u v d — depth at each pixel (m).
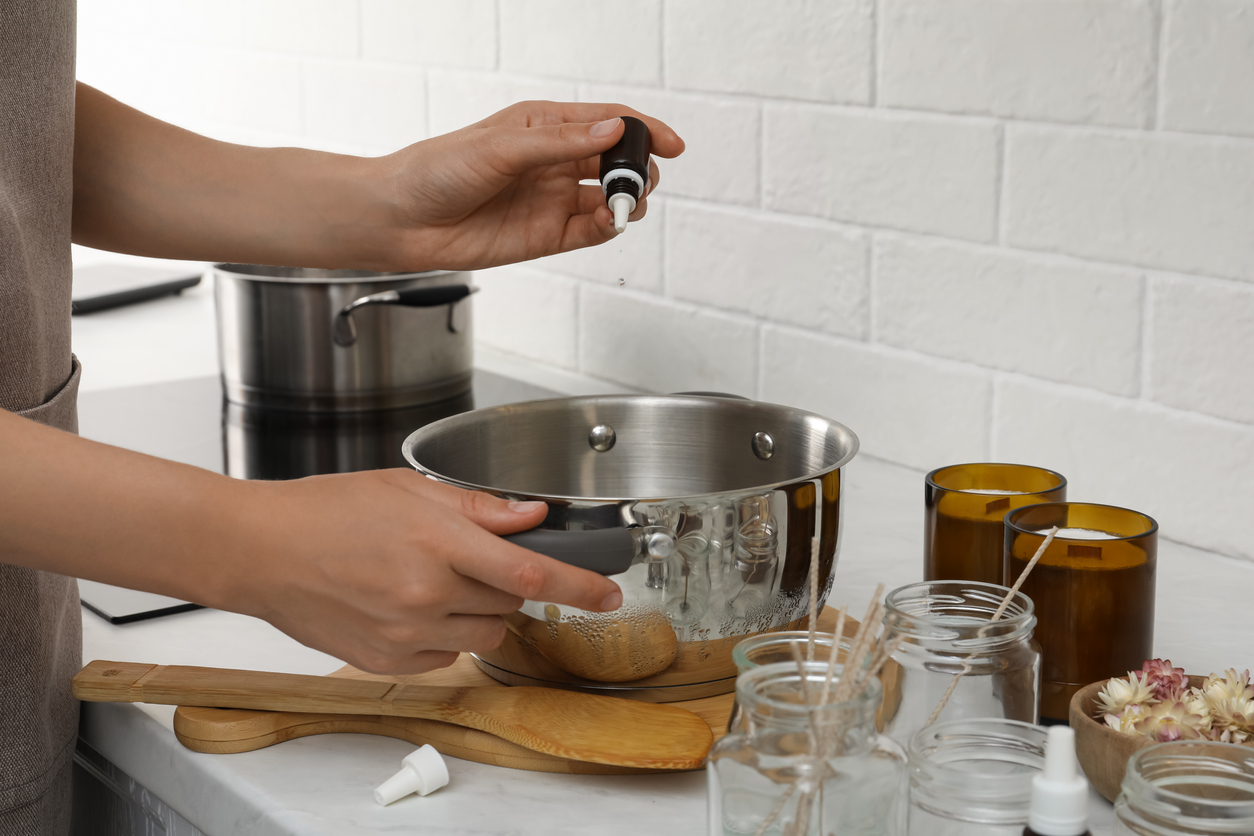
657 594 0.68
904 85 1.10
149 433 1.26
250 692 0.71
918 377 1.15
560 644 0.70
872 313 1.17
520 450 0.87
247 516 0.60
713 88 1.25
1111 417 1.01
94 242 0.93
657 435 0.89
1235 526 0.95
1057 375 1.04
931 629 0.63
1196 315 0.95
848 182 1.16
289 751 0.70
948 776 0.54
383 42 1.60
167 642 0.84
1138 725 0.59
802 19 1.16
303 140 1.76
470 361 1.42
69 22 0.76
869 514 1.07
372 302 1.30
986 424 1.10
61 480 0.57
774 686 0.54
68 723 0.75
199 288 2.02
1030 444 1.07
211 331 1.74
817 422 0.82
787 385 1.26
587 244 0.93
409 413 1.34
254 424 1.30
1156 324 0.97
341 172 0.88
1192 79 0.91
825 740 0.51
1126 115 0.96
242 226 0.90
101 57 2.11
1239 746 0.52
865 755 0.54
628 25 1.31
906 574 0.94
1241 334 0.92
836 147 1.16
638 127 0.82
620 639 0.69
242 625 0.87
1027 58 1.01
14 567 0.69
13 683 0.70
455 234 0.90
